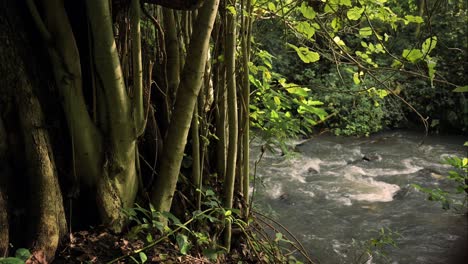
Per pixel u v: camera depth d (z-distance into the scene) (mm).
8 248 2316
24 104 2385
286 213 5992
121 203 2699
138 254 2605
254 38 3746
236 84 3248
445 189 6844
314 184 6996
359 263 4789
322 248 5086
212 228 3082
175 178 2826
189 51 2617
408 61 2838
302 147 8852
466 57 10781
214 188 3209
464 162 3352
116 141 2633
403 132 10625
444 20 10766
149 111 2982
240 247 3248
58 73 2479
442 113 10734
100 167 2635
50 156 2447
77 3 2570
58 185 2482
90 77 2625
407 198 6551
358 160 8422
